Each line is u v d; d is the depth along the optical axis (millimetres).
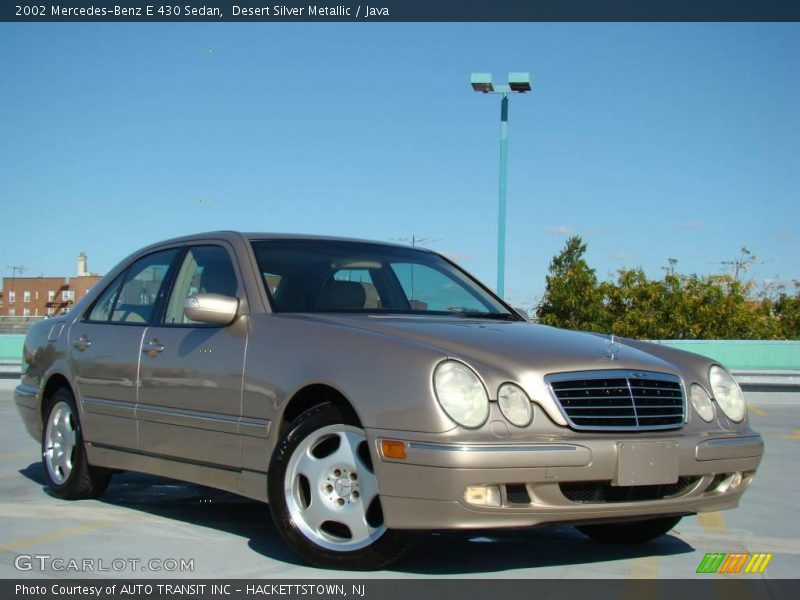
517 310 5945
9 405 13328
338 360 4375
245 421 4746
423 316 5285
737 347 23141
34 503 6105
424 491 3973
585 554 4914
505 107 21953
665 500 4406
